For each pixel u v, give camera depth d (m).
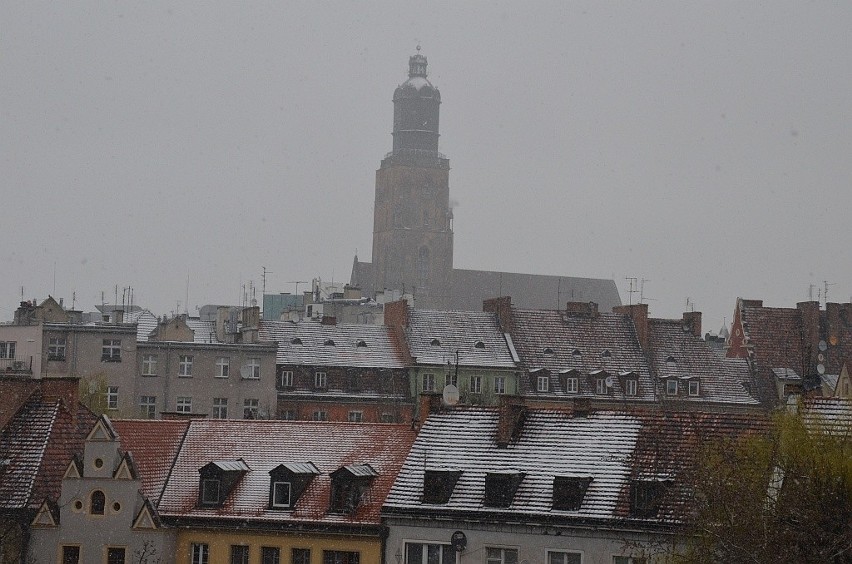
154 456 148.62
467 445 141.62
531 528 133.12
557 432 140.00
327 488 142.50
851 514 106.38
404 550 136.88
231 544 140.62
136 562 137.88
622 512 131.00
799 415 114.94
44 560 138.12
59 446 143.50
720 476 112.38
